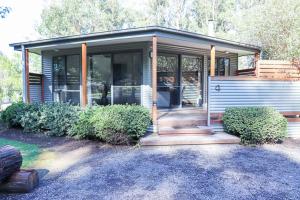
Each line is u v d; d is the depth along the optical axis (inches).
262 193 149.3
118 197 144.5
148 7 1259.2
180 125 293.9
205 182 165.0
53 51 441.7
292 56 330.3
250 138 260.8
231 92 294.8
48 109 304.3
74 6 1031.6
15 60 872.9
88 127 268.4
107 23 1172.5
